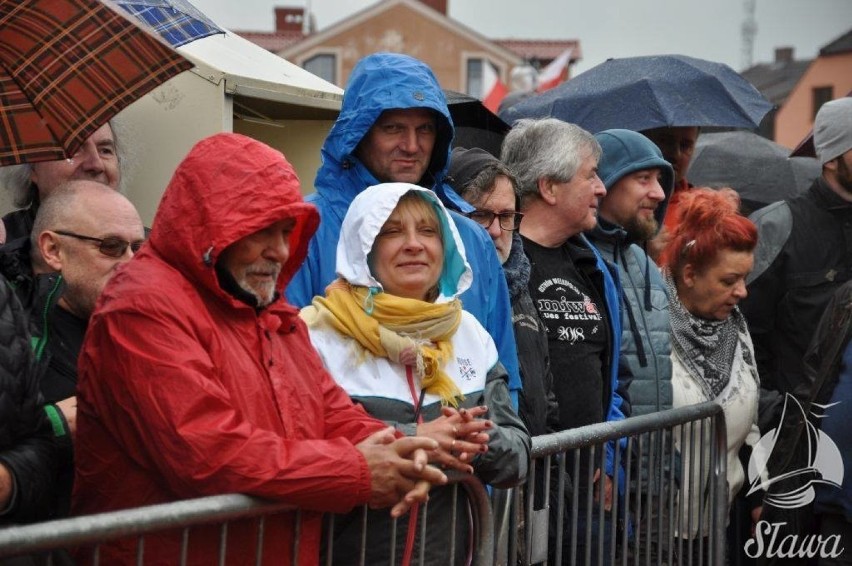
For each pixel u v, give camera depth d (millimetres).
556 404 4441
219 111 4863
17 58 3393
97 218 3346
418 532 3277
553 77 14422
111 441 2826
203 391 2719
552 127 4809
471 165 4445
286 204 2896
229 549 2812
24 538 2352
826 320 5250
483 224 4375
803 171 8812
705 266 5312
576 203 4711
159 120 4906
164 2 3670
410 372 3377
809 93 31828
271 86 5086
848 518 4996
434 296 3541
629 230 5289
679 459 4750
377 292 3375
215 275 2842
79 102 3424
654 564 4609
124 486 2828
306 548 2973
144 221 4898
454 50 33344
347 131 4078
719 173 8742
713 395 5312
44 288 3314
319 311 3406
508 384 3969
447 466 3072
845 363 5070
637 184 5277
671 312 5336
